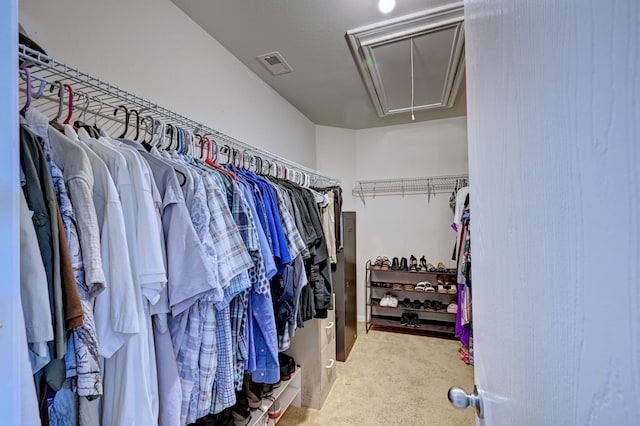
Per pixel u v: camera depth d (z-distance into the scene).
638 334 0.21
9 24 0.34
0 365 0.32
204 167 1.09
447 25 1.74
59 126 0.74
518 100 0.41
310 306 1.65
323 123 3.57
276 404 1.73
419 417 1.94
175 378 0.82
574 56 0.28
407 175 3.70
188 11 1.60
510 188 0.44
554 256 0.32
